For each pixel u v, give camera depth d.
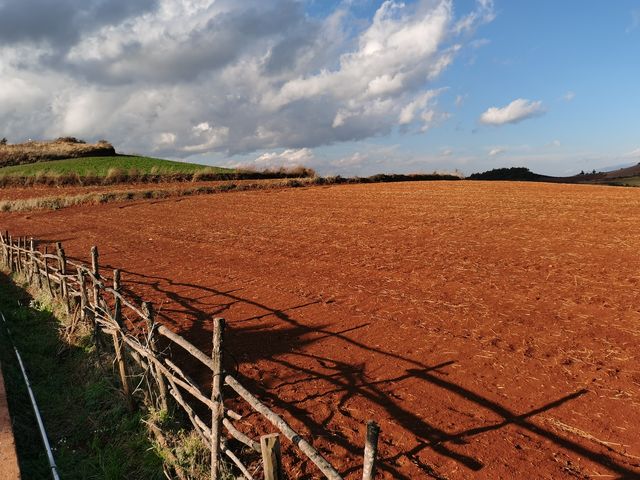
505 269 10.55
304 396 5.65
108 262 14.47
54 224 25.42
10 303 10.88
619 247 12.14
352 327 7.64
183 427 5.29
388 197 31.80
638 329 6.82
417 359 6.35
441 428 4.81
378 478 4.16
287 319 8.23
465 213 21.06
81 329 7.98
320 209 26.02
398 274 10.70
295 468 4.39
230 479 4.30
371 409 5.26
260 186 43.75
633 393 5.20
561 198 26.95
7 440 4.67
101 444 5.31
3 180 47.16
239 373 6.34
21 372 6.86
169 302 9.73
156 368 5.49
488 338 6.84
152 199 36.03
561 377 5.64
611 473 4.03
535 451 4.37
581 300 8.20
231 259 13.80
